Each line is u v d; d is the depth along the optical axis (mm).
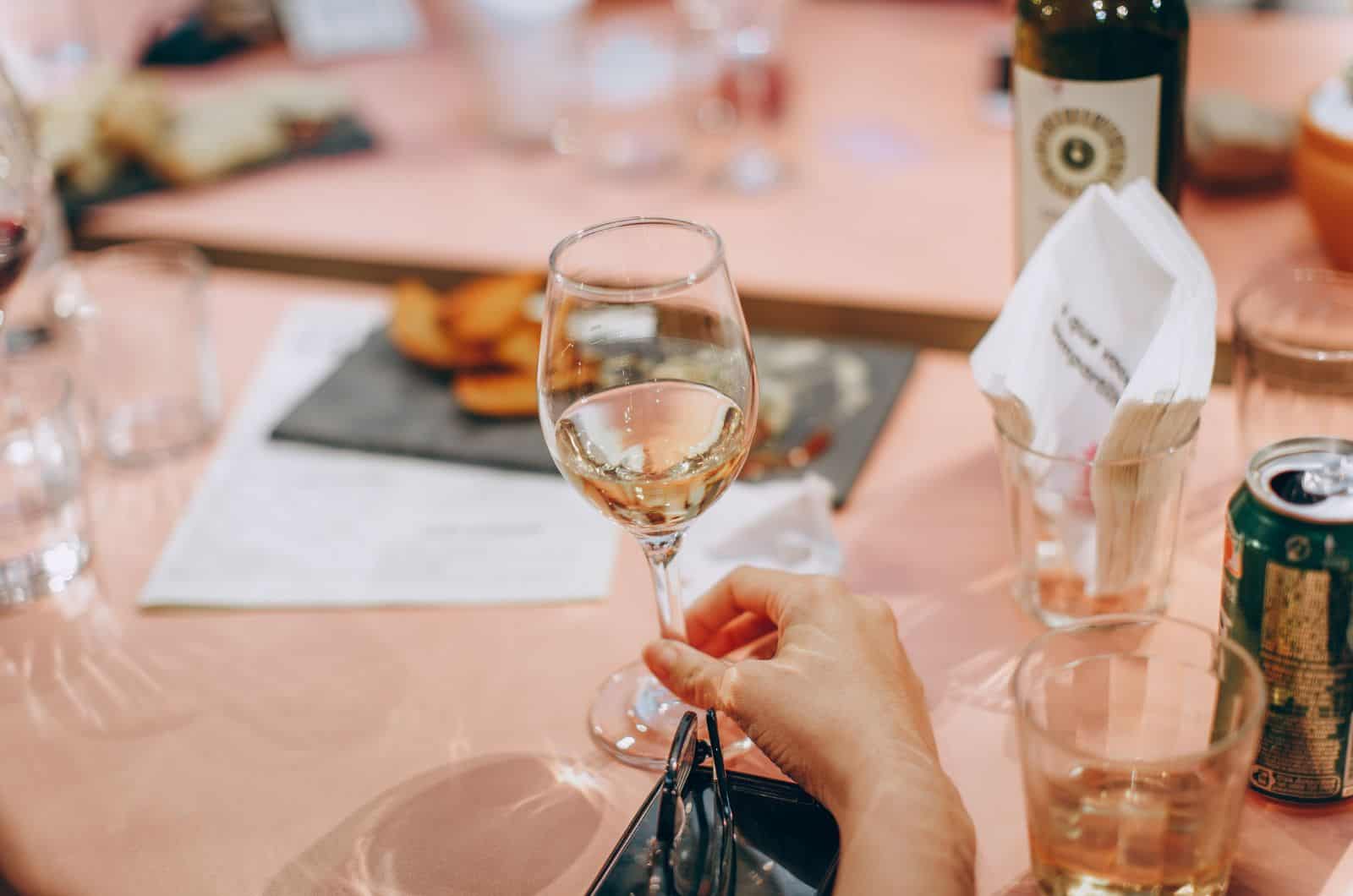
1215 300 681
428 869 650
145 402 1093
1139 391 664
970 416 1014
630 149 1572
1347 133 1041
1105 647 587
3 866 679
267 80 1688
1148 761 521
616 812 675
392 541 917
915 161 1483
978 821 646
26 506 879
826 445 973
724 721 724
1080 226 718
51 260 1185
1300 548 571
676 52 1771
